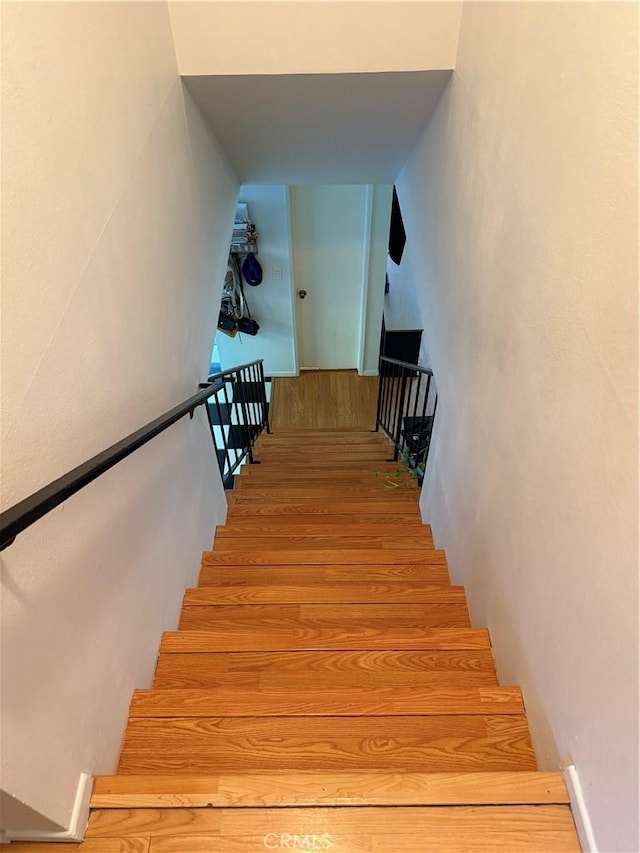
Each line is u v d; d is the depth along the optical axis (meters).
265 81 1.75
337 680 1.35
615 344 0.77
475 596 1.61
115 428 1.14
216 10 1.59
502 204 1.28
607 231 0.78
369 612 1.66
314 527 2.25
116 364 1.15
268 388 5.35
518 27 1.13
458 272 1.75
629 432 0.74
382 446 3.75
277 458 3.57
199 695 1.22
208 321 2.12
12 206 0.75
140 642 1.27
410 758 1.11
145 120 1.37
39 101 0.83
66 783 0.86
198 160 1.93
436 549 2.11
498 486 1.38
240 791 0.94
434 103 1.95
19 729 0.74
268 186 4.01
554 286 0.98
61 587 0.87
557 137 0.95
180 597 1.64
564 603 0.97
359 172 2.76
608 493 0.80
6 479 0.72
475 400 1.60
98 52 1.08
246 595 1.70
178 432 1.68
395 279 4.59
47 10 0.88
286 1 1.58
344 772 0.98
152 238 1.42
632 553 0.74
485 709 1.19
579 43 0.85
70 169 0.94
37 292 0.81
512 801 0.93
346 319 5.14
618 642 0.78
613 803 0.79
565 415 0.95
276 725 1.16
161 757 1.11
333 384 5.37
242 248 4.34
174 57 1.63
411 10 1.59
